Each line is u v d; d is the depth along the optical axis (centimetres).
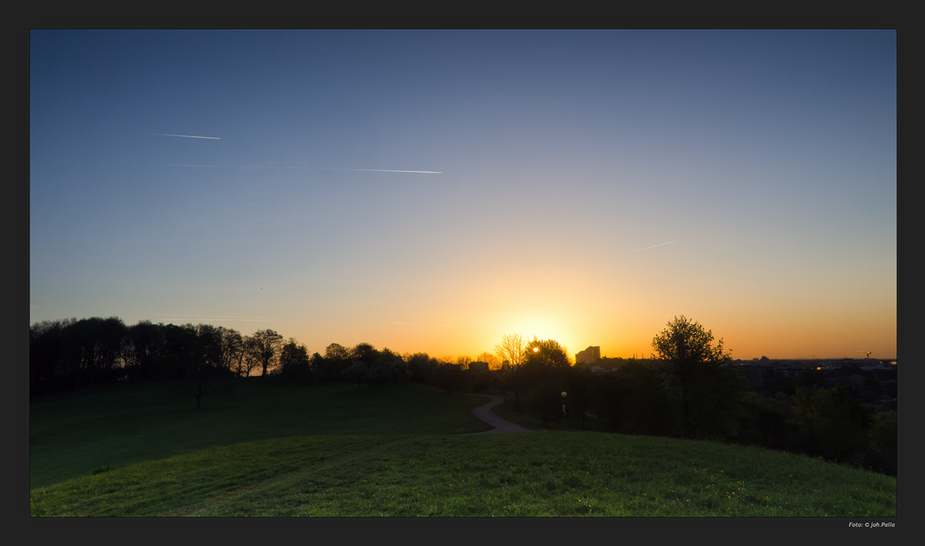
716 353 5216
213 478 2614
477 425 7038
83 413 9844
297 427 7975
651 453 2589
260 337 17525
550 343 10219
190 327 15412
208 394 12962
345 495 1930
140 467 3106
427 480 2125
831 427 5841
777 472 2091
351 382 16700
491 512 1533
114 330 12706
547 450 2741
